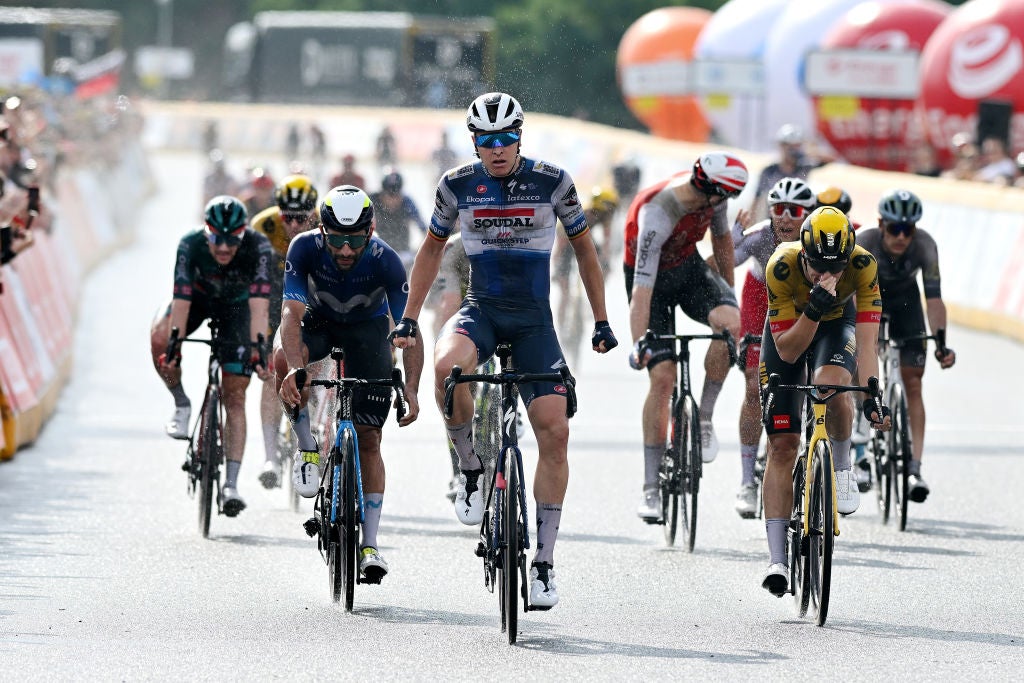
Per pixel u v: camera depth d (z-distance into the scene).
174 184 125.62
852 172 70.19
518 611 20.56
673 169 91.69
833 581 22.83
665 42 128.75
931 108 84.06
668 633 19.50
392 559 24.03
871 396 20.62
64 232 57.00
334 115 148.88
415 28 147.25
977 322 56.41
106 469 31.34
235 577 22.58
